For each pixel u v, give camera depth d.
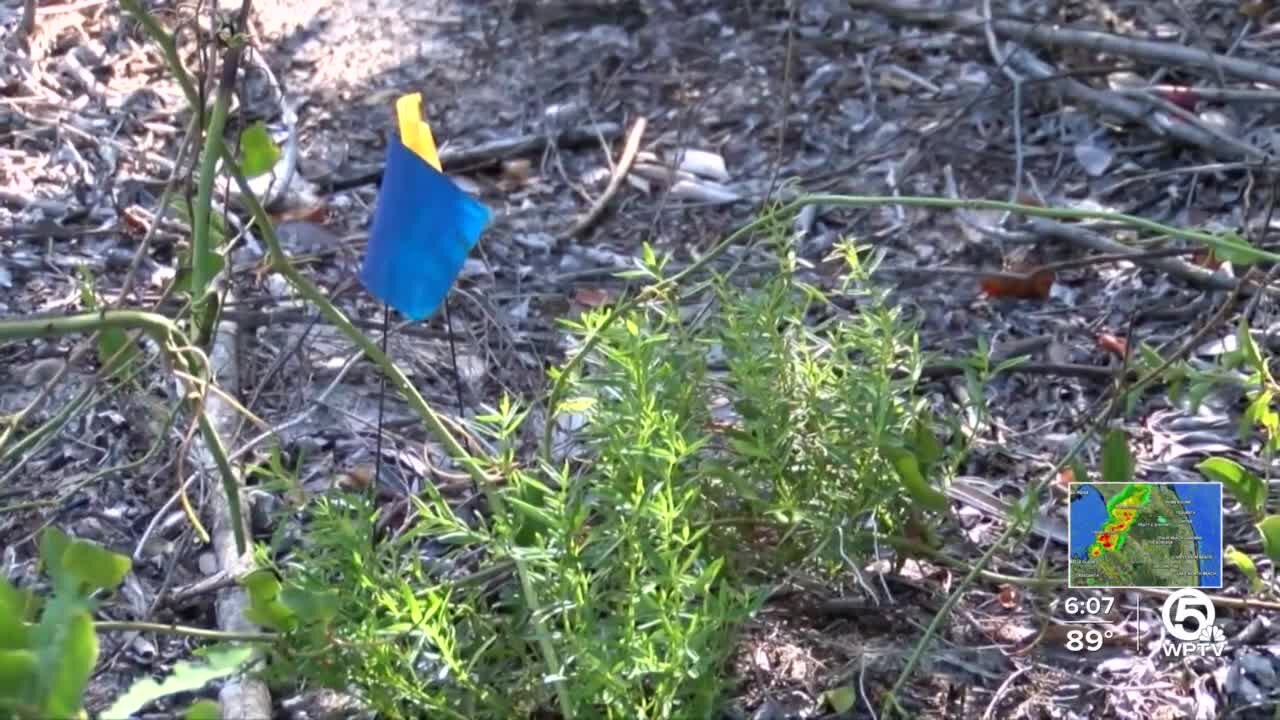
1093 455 2.78
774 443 2.17
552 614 1.98
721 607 1.92
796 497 2.23
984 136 3.88
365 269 2.16
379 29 4.40
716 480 2.26
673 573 1.89
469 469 2.25
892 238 3.51
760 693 2.24
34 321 1.88
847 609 2.39
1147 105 3.84
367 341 2.19
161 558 2.55
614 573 2.04
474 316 3.23
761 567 2.32
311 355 3.06
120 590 2.48
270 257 2.16
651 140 3.94
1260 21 4.22
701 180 3.78
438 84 4.19
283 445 2.79
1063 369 2.99
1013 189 3.67
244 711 2.16
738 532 2.30
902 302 3.20
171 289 2.33
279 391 2.95
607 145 3.93
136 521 2.63
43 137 3.85
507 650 2.09
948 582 2.46
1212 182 3.64
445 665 2.00
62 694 1.38
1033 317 3.21
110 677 2.31
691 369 2.31
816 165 3.82
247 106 4.06
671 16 4.43
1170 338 3.11
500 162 3.88
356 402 2.94
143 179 3.69
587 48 4.32
